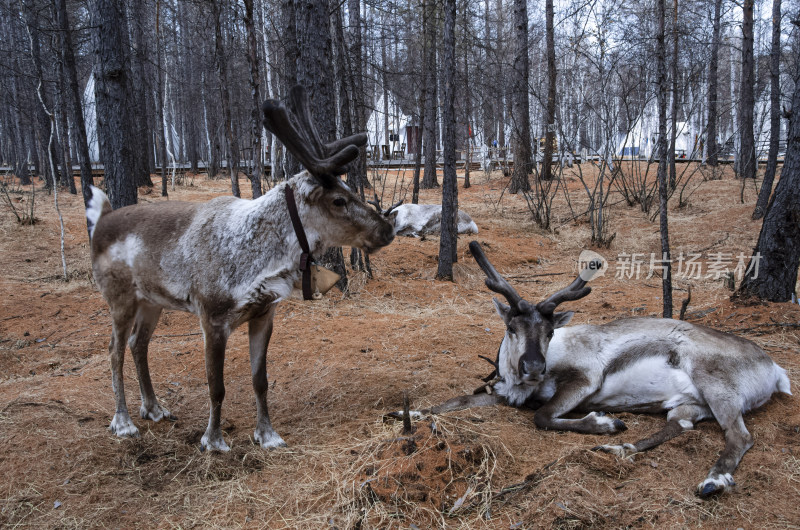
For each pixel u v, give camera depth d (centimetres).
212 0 1166
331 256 880
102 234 452
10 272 979
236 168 1228
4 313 782
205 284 415
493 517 340
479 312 823
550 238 1352
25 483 387
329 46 840
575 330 500
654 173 1977
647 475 376
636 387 473
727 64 3092
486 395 499
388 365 609
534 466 387
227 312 419
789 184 686
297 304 827
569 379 482
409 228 1343
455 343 676
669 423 432
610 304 835
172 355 645
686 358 448
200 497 377
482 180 2250
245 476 399
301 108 414
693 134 2884
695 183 1802
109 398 530
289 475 396
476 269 1052
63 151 1766
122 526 350
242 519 352
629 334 484
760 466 380
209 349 420
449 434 399
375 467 378
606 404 489
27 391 541
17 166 2569
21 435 443
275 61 2081
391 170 2583
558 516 332
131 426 460
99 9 782
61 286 912
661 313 765
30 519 355
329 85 840
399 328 735
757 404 452
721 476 359
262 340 443
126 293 451
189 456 427
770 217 705
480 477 370
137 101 2064
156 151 3438
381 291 919
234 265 413
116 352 455
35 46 1486
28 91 2244
